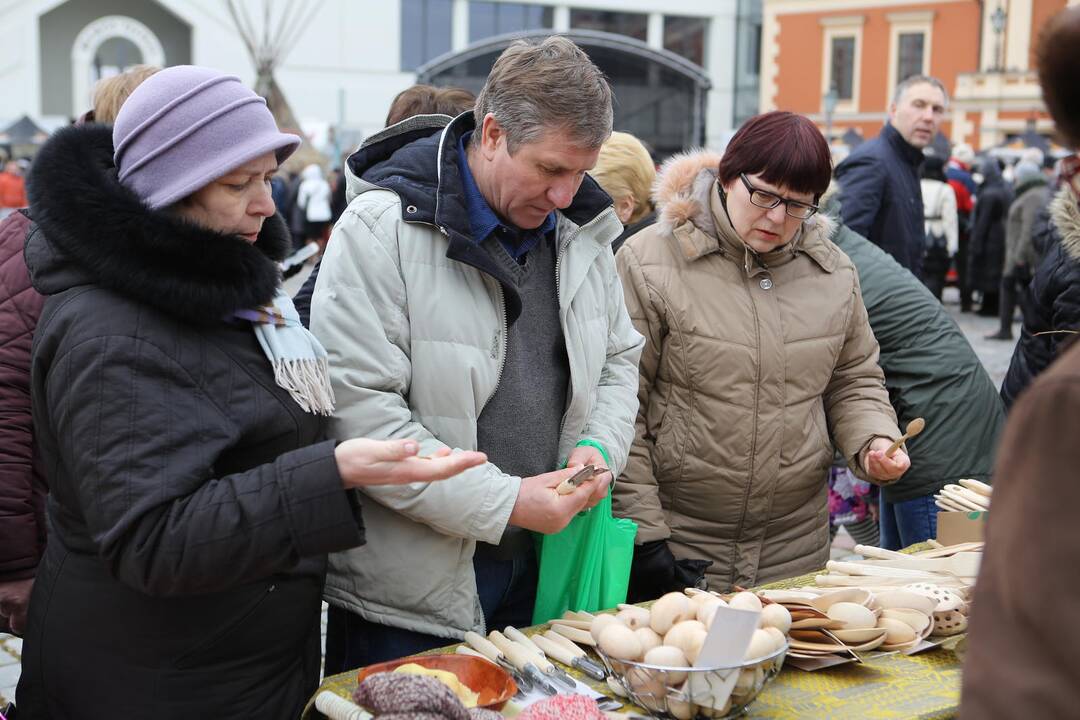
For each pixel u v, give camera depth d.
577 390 2.10
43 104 33.50
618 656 1.54
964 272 11.98
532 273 2.09
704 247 2.43
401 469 1.52
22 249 2.03
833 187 3.09
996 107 28.41
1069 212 2.81
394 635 1.99
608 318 2.25
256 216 1.65
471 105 2.80
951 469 2.86
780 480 2.47
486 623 2.16
